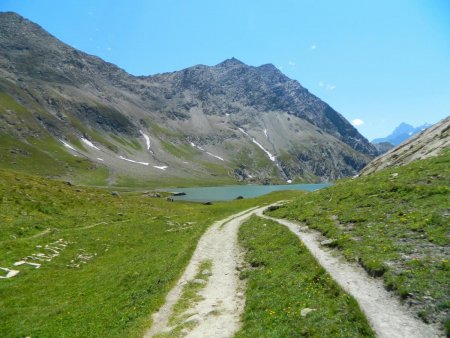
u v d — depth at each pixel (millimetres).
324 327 16844
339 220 34844
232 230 51312
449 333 14680
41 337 23312
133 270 34281
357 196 40781
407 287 18406
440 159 41719
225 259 35312
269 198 105188
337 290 19969
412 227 26266
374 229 28766
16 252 39625
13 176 74688
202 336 19609
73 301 29406
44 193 67312
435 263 20281
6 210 53438
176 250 38688
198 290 26828
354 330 16094
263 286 24500
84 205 69438
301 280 23109
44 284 33344
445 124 59219
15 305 28766
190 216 77125
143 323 21969
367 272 21984
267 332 18047
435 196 31078
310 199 52438
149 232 56500
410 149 61562
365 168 72688
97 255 44094
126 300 27219
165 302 24922
